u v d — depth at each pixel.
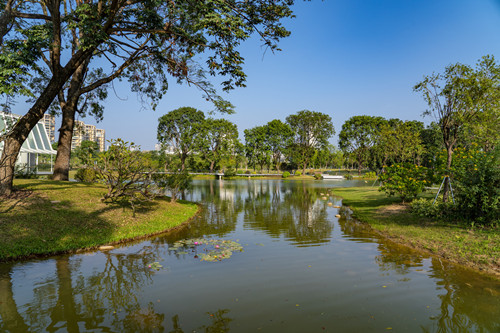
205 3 8.40
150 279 5.61
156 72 15.88
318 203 18.14
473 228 8.88
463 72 11.36
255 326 3.86
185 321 4.00
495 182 9.05
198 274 5.88
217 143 58.53
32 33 9.48
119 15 11.67
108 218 9.96
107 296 4.82
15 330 3.74
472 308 4.40
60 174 14.35
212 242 8.47
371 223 11.07
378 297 4.80
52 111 17.23
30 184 11.58
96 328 3.80
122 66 13.89
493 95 10.70
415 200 13.80
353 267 6.31
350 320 4.04
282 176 54.94
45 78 14.80
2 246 6.95
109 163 10.93
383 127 34.78
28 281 5.47
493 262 6.30
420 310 4.35
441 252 7.22
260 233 9.73
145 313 4.23
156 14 10.70
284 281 5.50
